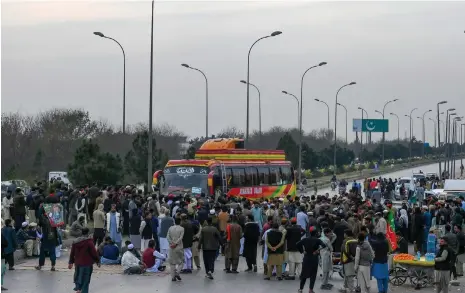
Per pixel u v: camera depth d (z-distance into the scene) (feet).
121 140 226.58
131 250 71.92
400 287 66.28
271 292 62.18
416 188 190.39
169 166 115.55
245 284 66.33
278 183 134.41
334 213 83.82
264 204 97.60
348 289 62.13
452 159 387.96
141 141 162.40
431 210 91.50
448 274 59.26
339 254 71.61
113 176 146.20
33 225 79.71
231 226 73.51
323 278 65.21
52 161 240.73
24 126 247.50
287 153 282.56
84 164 145.28
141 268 71.36
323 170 340.59
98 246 80.53
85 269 56.03
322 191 252.42
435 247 84.53
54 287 61.87
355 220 76.48
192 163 114.11
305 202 96.58
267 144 394.52
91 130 258.37
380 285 60.59
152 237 82.07
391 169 414.82
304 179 256.73
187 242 72.79
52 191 79.51
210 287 64.34
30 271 70.18
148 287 63.82
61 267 73.15
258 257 87.97
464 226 90.89
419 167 475.31
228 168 118.32
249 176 124.36
